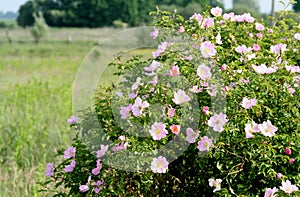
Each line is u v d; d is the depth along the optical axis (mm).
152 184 2252
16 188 3242
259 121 2250
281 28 2592
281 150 2215
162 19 2408
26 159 3660
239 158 2203
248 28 2469
